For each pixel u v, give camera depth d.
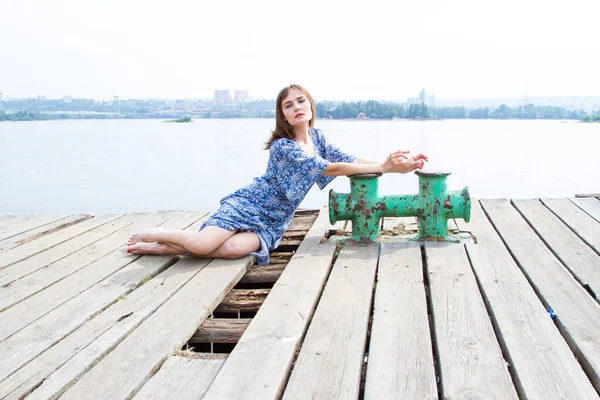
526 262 4.13
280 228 4.68
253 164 18.97
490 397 2.40
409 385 2.51
